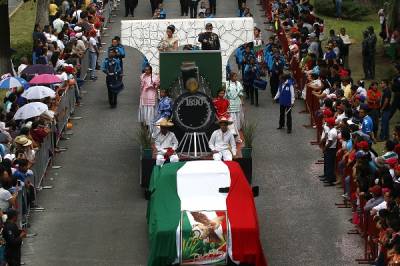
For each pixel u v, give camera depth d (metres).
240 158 32.69
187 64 34.03
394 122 42.75
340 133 33.28
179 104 32.72
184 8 58.31
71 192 33.66
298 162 36.28
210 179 27.66
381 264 25.83
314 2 64.00
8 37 45.16
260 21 58.56
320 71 40.28
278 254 28.64
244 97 44.34
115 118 41.81
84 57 46.84
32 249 29.14
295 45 46.62
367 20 62.19
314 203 32.44
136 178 35.03
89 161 36.62
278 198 32.91
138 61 50.91
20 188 29.36
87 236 30.12
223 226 26.09
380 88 46.72
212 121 32.84
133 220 31.34
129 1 59.50
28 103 35.34
